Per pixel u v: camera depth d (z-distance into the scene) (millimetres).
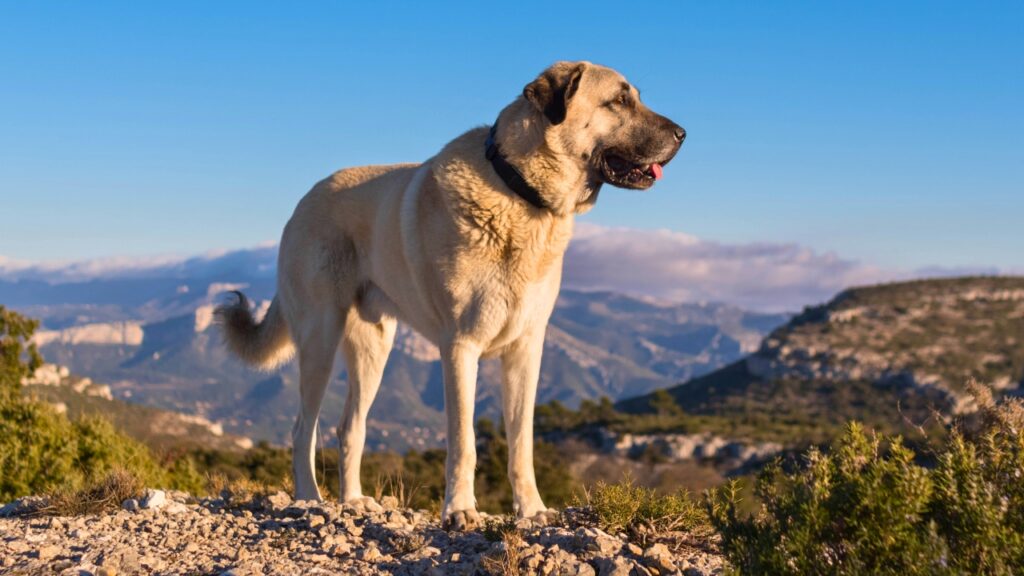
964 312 175500
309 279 6645
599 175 5430
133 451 9758
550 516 5203
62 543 4910
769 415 138000
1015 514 3275
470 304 5355
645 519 4824
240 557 4559
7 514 5961
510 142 5234
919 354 153500
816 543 3250
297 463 6562
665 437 97375
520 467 5559
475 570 4078
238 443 102250
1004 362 147750
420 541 4695
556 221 5359
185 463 10625
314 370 6594
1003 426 3977
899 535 3127
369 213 6395
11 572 4375
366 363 6637
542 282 5438
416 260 5621
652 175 5508
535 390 5625
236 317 7551
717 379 172250
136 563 4480
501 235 5258
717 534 4664
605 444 99250
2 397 9352
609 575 3881
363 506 5578
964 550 3188
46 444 8953
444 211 5391
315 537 4922
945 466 3383
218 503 5848
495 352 5609
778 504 3479
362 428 6652
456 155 5406
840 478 3418
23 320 15125
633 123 5363
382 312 6473
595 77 5348
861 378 148875
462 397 5328
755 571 3271
